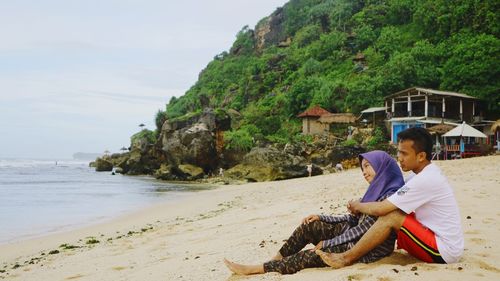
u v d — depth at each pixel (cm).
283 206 1268
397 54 6525
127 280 578
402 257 449
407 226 415
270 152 3975
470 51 4772
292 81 8150
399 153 434
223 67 11731
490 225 638
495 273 392
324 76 7512
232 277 468
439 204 417
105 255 830
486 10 5453
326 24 9912
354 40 8200
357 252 425
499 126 3525
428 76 5247
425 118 4209
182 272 564
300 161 3988
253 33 12875
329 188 1825
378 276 384
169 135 5034
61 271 723
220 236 853
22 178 4719
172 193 2733
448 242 413
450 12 6178
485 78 4534
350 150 4181
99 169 6669
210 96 10325
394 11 8106
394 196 415
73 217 1644
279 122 6344
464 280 366
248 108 8156
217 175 4512
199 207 1800
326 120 5416
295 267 446
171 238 939
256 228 887
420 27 7044
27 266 822
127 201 2242
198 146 4484
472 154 3409
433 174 415
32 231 1343
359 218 468
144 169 5450
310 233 478
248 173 3959
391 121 4506
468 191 1027
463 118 4475
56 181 4162
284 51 9969
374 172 454
